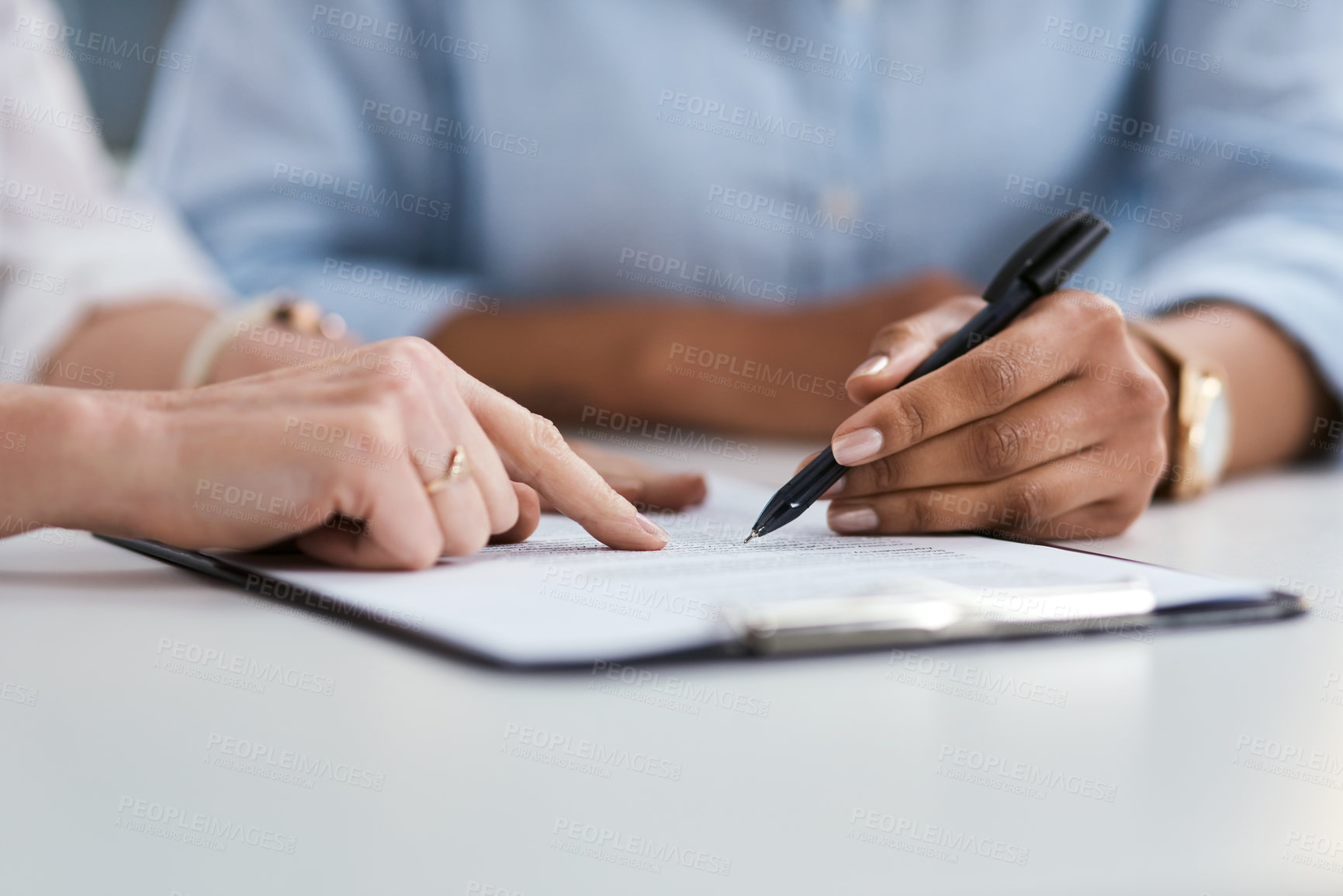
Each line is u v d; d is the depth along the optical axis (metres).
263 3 1.48
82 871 0.20
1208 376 0.82
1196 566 0.55
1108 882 0.20
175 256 1.15
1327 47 1.29
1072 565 0.47
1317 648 0.37
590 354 1.22
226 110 1.49
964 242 1.58
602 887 0.20
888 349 0.63
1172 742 0.27
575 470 0.53
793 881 0.20
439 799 0.23
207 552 0.51
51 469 0.46
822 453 0.59
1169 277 1.12
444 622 0.35
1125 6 1.50
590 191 1.57
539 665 0.32
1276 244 1.07
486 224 1.61
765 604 0.36
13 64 1.22
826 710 0.30
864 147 1.57
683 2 1.53
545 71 1.55
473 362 1.26
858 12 1.53
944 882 0.20
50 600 0.43
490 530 0.51
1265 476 0.99
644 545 0.54
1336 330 0.98
